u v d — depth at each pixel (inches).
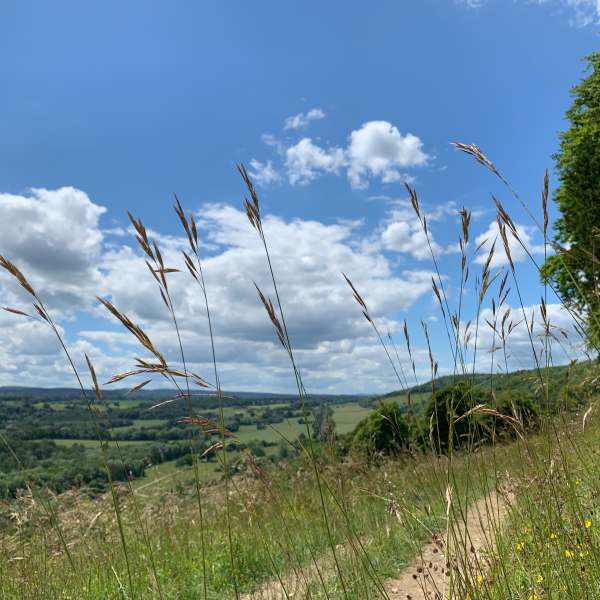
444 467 104.4
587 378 116.0
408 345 108.5
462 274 107.5
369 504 198.8
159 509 255.6
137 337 79.4
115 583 187.8
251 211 92.4
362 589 131.3
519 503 126.3
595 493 126.6
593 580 105.0
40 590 189.5
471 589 96.8
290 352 95.3
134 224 85.6
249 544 211.6
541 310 111.9
